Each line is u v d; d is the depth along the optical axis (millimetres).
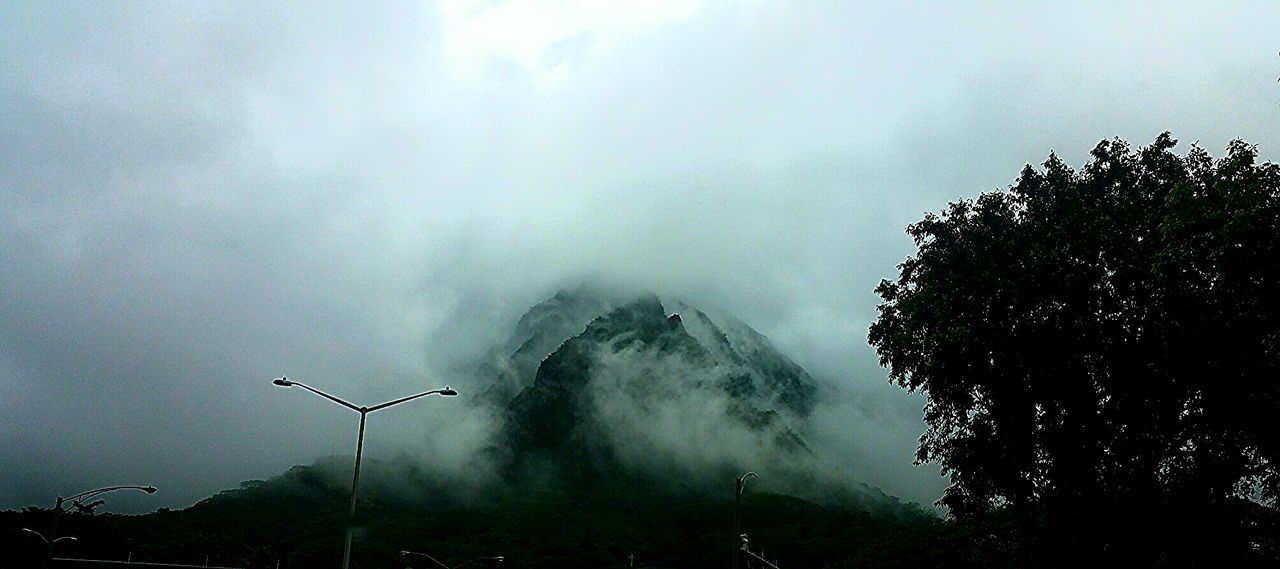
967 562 60562
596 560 150250
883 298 41281
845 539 145250
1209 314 30156
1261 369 28453
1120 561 34062
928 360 39062
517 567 138250
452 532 172500
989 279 35750
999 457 36906
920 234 39594
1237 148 27734
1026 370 36031
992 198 38062
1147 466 34500
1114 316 34469
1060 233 35188
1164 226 28828
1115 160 36969
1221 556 32812
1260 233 25219
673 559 155375
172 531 108688
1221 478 32531
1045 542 36438
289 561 115562
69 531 85750
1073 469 35688
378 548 128125
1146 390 33594
